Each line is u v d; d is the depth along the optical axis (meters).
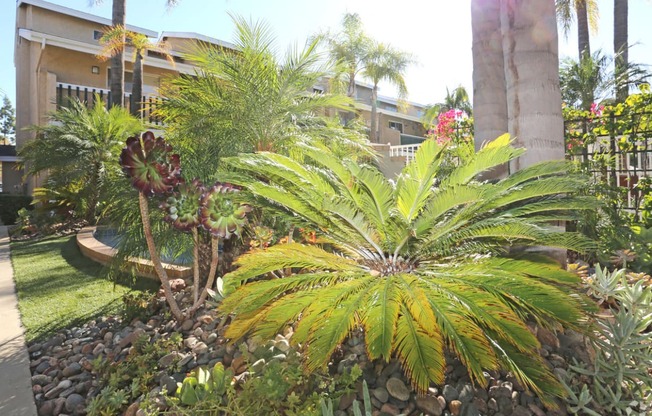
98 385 2.62
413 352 1.87
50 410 2.43
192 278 4.55
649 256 3.68
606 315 2.47
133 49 15.17
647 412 1.95
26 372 2.94
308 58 4.45
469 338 1.86
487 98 3.56
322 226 3.05
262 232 3.52
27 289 5.15
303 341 2.09
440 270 2.66
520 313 2.18
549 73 2.88
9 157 16.89
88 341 3.42
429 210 2.72
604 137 5.33
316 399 1.94
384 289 2.28
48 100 15.03
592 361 2.21
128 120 11.56
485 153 2.63
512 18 2.95
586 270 3.45
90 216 11.54
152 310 3.65
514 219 2.30
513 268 2.37
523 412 1.85
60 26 17.09
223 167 3.95
